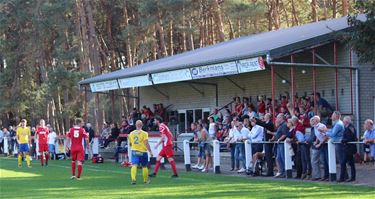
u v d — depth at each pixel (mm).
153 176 25500
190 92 41938
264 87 35562
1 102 69250
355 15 25109
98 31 71625
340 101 30484
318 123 22156
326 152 21922
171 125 41750
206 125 34094
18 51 68375
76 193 19656
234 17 56656
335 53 28453
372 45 23797
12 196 19219
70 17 67938
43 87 65625
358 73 29328
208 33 61250
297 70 33062
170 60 39750
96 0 67438
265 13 59625
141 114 40594
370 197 16641
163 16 58406
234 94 37969
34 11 65000
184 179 24078
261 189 19547
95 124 60594
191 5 57594
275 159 25359
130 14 69812
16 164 36562
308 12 64375
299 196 17219
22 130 34125
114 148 40219
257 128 25188
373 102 29656
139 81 35719
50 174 28344
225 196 17703
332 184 20578
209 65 29234
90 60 64688
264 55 25875
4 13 66750
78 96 65750
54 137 41594
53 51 70000
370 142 21141
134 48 66000
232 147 27375
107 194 19109
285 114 28203
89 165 34531
